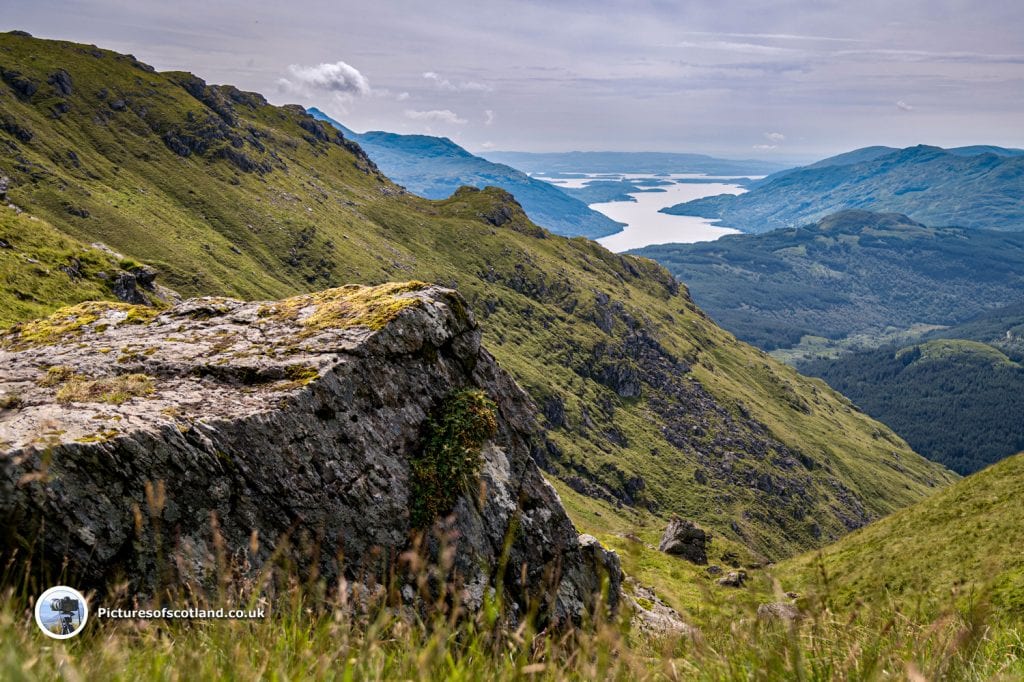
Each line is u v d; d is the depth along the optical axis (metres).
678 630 5.02
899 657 4.57
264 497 12.30
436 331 16.52
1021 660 5.53
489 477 15.26
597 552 16.72
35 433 10.39
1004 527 43.16
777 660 4.48
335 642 5.16
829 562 50.12
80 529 9.95
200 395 13.17
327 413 13.66
